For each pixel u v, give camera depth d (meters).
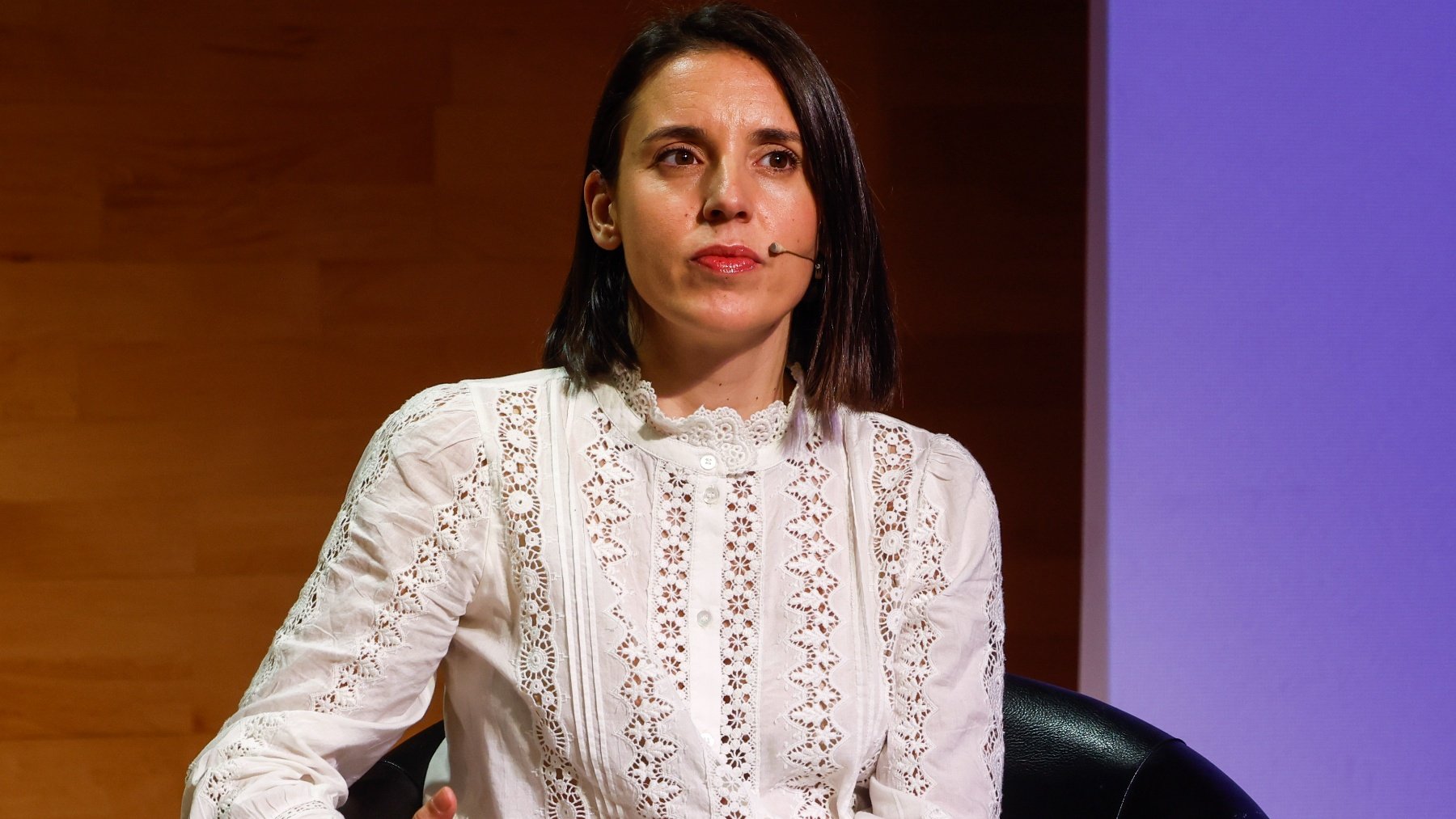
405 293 8.41
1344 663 7.85
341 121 8.25
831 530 4.21
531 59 8.31
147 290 8.27
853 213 4.15
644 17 8.32
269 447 8.46
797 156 3.98
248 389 8.41
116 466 8.38
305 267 8.34
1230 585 8.04
